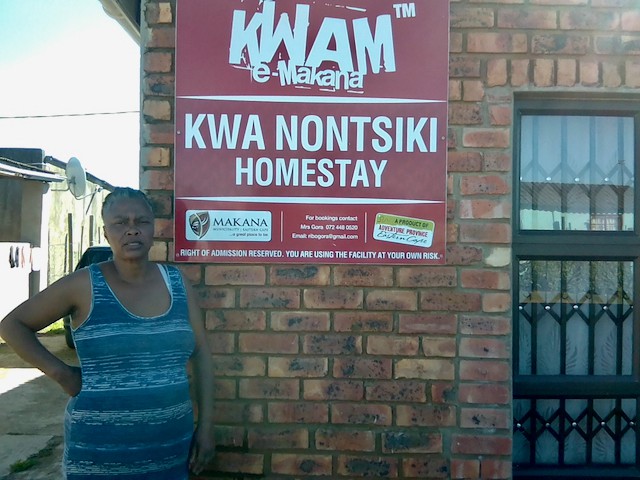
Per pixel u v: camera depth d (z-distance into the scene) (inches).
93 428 85.2
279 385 114.5
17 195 501.4
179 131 113.8
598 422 123.3
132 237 90.0
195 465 101.3
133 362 86.3
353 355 114.3
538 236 122.3
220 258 113.9
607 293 124.2
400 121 114.6
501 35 115.3
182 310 93.1
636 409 122.7
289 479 114.4
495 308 114.0
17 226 501.0
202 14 113.9
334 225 114.1
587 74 115.7
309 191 114.2
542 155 125.0
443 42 114.6
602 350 124.0
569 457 123.3
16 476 185.0
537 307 124.0
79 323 88.1
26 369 331.0
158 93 114.7
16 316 88.1
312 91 114.4
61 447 210.1
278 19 114.3
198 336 99.5
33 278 497.7
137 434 85.9
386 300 114.2
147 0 115.3
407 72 114.6
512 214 120.2
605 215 124.7
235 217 114.0
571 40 115.8
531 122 125.0
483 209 114.7
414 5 114.6
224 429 114.4
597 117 125.4
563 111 122.2
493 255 114.4
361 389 114.2
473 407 114.0
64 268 621.6
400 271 114.5
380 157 114.5
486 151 115.0
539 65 115.6
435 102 114.6
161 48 115.1
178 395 89.4
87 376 86.3
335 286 114.4
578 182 124.9
